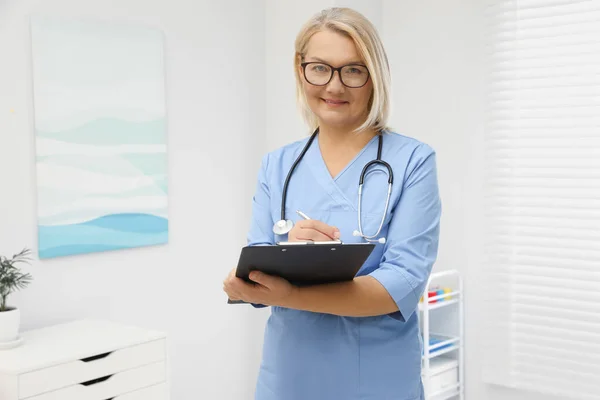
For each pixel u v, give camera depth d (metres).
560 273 2.98
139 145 2.77
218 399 3.17
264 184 1.56
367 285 1.26
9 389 2.00
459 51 3.21
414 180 1.39
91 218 2.62
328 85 1.37
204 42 3.06
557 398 3.03
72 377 2.14
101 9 2.65
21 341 2.23
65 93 2.52
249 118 3.28
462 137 3.21
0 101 2.36
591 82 2.88
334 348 1.39
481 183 3.16
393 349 1.39
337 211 1.44
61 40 2.51
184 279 3.00
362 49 1.34
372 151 1.46
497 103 3.11
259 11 3.31
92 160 2.61
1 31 2.35
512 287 3.09
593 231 2.91
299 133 3.25
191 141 3.02
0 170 2.36
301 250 1.09
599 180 2.89
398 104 3.40
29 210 2.45
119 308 2.75
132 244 2.76
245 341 3.28
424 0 3.30
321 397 1.41
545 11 2.95
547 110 2.99
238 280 1.22
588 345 2.93
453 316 3.22
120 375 2.28
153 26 2.84
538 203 3.02
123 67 2.71
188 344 3.03
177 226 2.97
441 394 3.11
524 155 3.05
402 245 1.34
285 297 1.22
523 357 3.07
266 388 1.47
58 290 2.54
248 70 3.26
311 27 1.38
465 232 3.21
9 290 2.24
